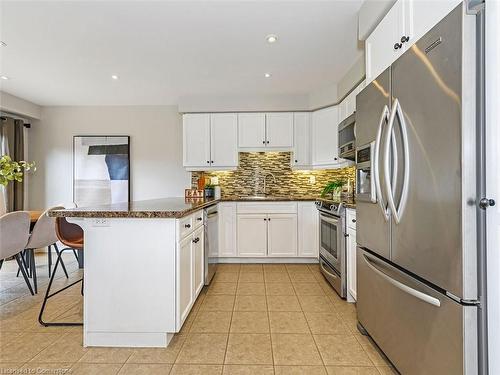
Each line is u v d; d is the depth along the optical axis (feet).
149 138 15.84
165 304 6.47
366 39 7.00
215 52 9.62
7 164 8.81
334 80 12.23
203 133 14.42
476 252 3.59
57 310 8.46
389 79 5.27
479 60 3.55
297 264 13.69
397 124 4.92
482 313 3.58
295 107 13.93
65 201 15.76
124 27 8.07
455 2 3.92
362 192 6.88
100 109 15.79
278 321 7.76
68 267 13.15
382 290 5.82
